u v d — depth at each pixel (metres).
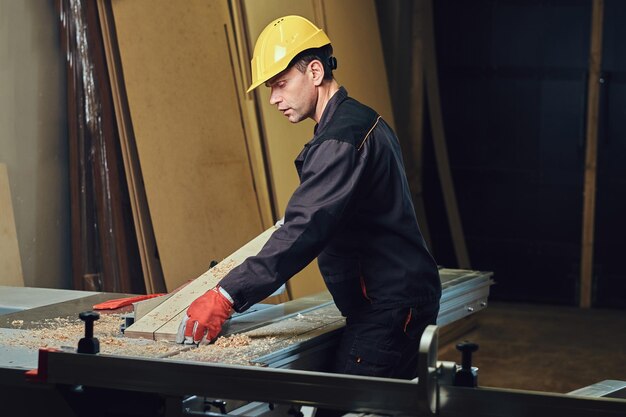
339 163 2.49
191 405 2.11
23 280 4.24
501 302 7.52
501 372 5.62
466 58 7.50
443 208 7.70
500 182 7.50
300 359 2.51
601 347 6.24
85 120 4.54
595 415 1.79
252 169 4.98
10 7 4.23
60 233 4.56
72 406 2.16
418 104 7.72
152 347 2.39
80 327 2.62
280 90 2.68
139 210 4.48
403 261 2.64
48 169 4.48
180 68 4.70
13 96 4.27
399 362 2.66
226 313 2.46
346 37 6.09
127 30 4.48
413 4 7.65
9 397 2.21
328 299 3.15
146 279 4.49
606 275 7.33
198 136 4.73
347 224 2.65
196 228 4.66
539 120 7.37
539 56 7.32
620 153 7.22
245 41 5.01
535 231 7.45
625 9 7.10
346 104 2.65
